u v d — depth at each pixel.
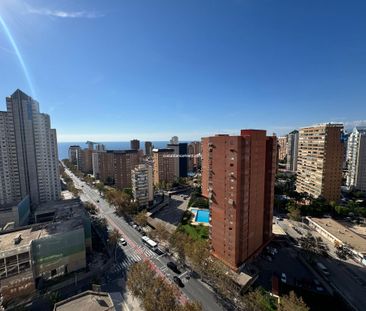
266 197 87.94
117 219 127.88
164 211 138.75
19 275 62.41
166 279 70.81
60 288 68.50
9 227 90.44
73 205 117.81
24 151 130.00
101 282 70.94
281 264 78.56
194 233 103.12
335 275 72.75
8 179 124.56
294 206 126.94
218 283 64.44
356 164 163.75
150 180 144.62
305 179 147.12
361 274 73.44
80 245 76.31
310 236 90.50
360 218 120.62
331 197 133.25
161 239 94.75
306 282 67.88
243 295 61.53
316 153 135.88
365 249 82.94
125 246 94.38
